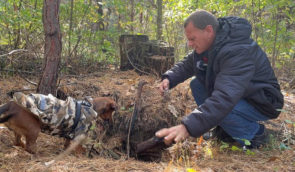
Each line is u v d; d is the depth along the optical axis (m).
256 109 3.51
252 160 3.17
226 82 2.94
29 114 3.16
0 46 5.67
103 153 3.60
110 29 7.59
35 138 3.21
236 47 3.07
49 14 3.84
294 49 7.04
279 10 6.89
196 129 2.68
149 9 8.88
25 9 5.76
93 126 3.42
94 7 6.87
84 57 6.39
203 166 2.95
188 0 7.22
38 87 4.02
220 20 3.32
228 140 3.74
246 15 7.69
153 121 4.13
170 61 5.72
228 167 2.93
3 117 3.09
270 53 7.46
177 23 8.09
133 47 6.07
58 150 3.50
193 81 3.96
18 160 2.98
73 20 6.68
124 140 4.07
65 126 3.25
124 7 7.72
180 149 3.46
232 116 3.43
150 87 4.88
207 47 3.26
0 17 5.35
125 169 2.74
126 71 6.07
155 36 9.34
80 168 2.72
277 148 3.51
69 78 5.44
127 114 4.19
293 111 4.92
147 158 3.61
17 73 5.33
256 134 3.66
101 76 5.70
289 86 6.64
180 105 4.43
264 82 3.43
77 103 3.38
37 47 5.47
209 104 2.80
